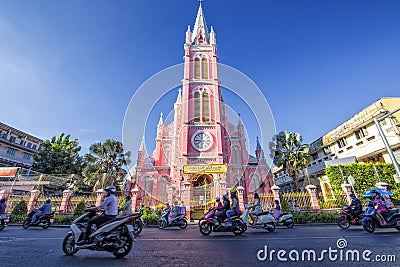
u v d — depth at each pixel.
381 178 18.61
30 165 33.06
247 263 3.63
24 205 15.59
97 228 4.44
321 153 29.58
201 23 37.00
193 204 18.64
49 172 30.02
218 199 8.66
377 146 21.03
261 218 8.64
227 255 4.21
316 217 12.88
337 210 14.28
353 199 9.58
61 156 31.12
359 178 18.83
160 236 7.48
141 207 15.64
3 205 10.12
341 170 19.42
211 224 7.67
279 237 6.66
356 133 23.84
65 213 15.02
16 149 32.81
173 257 4.11
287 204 14.52
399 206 15.66
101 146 23.94
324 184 24.00
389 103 20.78
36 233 8.64
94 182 23.03
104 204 4.55
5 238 7.03
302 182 28.70
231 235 7.38
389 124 20.00
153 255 4.30
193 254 4.35
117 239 4.19
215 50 32.22
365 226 7.57
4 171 21.06
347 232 7.80
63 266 3.54
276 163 22.81
